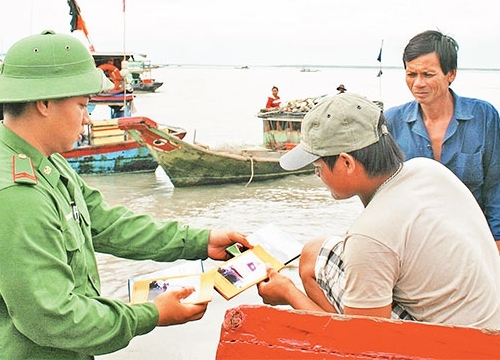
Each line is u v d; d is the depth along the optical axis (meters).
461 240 2.20
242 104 39.31
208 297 2.81
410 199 2.24
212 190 11.07
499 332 1.51
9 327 2.37
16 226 2.20
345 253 2.29
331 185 2.40
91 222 3.10
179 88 68.44
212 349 4.23
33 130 2.39
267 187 11.27
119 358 4.08
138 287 2.95
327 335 1.55
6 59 2.40
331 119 2.28
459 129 3.38
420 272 2.23
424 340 1.52
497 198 3.43
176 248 3.22
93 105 13.64
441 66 3.22
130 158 12.45
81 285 2.54
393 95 47.19
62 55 2.38
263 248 3.22
